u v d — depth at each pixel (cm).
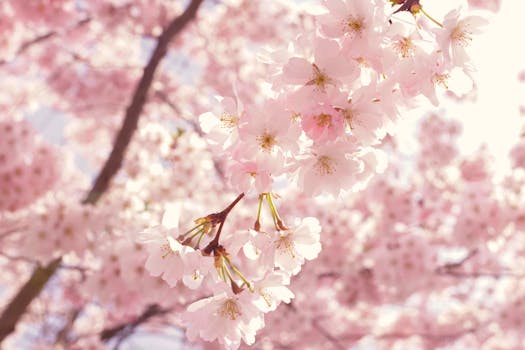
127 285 528
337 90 161
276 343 881
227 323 182
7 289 972
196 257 173
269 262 180
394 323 1007
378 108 164
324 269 736
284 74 161
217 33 935
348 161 171
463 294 977
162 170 571
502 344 966
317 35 165
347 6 165
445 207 851
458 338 967
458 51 169
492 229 682
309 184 173
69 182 939
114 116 1019
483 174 873
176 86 978
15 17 726
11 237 641
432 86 168
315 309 853
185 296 503
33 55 916
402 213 802
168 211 192
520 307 781
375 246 777
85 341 721
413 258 705
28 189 639
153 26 842
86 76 926
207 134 176
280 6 849
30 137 639
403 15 167
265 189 164
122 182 627
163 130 593
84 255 550
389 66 164
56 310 848
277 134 163
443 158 884
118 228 547
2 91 954
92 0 824
